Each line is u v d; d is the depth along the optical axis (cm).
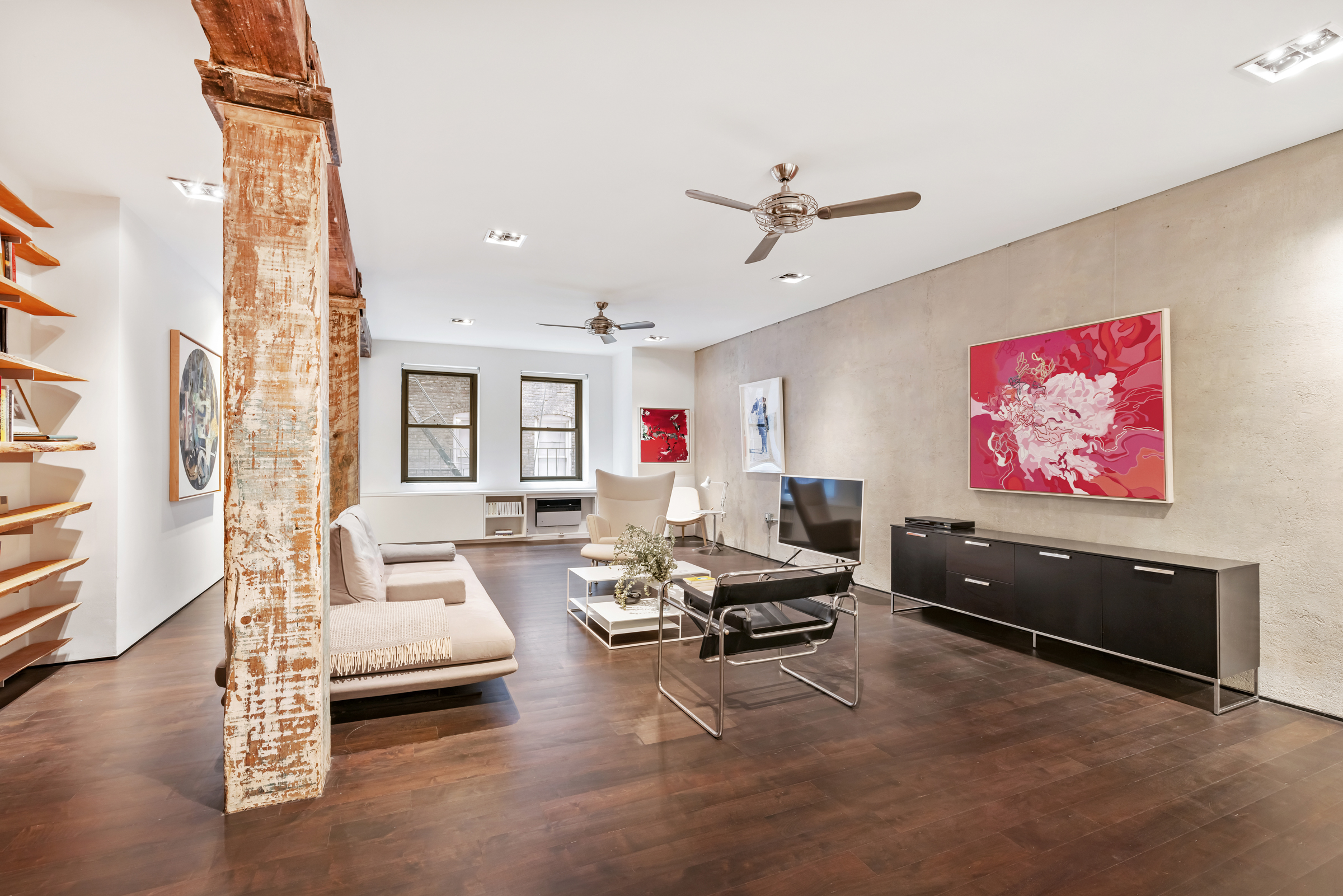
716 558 727
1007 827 201
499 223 403
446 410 852
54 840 188
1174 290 346
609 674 342
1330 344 287
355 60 233
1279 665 304
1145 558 323
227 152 194
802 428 665
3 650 321
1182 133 288
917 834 196
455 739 260
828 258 475
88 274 347
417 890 168
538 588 560
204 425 495
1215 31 218
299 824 197
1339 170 285
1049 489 407
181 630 407
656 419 877
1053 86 252
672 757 246
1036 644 396
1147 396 352
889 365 548
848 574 302
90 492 348
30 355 336
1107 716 288
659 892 169
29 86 247
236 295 194
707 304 627
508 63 236
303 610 204
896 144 299
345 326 458
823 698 309
